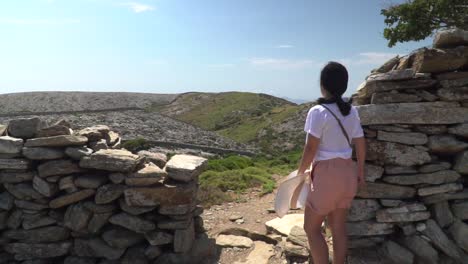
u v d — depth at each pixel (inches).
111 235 187.2
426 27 624.4
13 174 192.1
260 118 2459.4
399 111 173.2
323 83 144.7
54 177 188.1
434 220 178.4
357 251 177.3
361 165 148.2
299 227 206.4
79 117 1109.1
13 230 193.2
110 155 185.2
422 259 170.4
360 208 177.9
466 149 176.6
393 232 179.5
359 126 145.3
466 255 173.5
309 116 143.1
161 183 186.9
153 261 189.0
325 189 140.1
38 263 191.9
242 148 1182.9
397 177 175.5
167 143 860.6
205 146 955.3
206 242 203.8
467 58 171.9
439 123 172.4
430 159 176.1
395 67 198.1
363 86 190.7
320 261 147.0
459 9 599.5
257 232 226.7
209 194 323.6
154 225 187.0
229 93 3678.6
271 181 386.9
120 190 185.5
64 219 189.9
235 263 193.0
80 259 191.0
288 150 1576.0
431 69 174.4
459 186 178.5
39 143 188.7
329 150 141.3
